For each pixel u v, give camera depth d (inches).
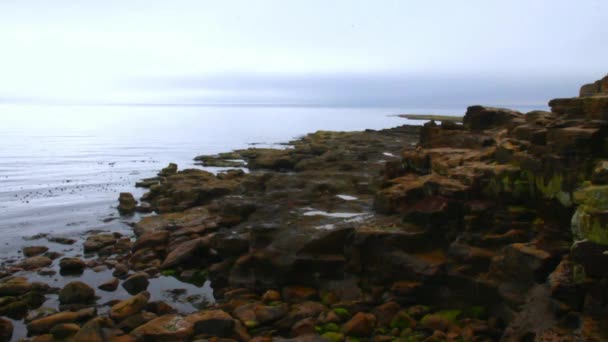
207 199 1438.2
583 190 530.0
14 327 686.5
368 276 782.5
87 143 3964.1
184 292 833.5
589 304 496.7
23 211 1466.5
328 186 1198.9
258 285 826.8
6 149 3341.5
